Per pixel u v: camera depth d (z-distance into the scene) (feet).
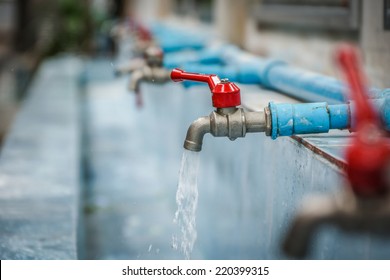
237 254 10.13
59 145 14.66
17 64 41.60
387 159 3.64
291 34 13.01
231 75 10.52
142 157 17.90
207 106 11.68
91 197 14.39
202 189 13.14
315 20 11.10
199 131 6.12
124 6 55.06
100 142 19.47
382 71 8.87
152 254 11.23
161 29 24.56
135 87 10.36
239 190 9.96
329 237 5.79
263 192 8.43
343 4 10.04
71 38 47.98
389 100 6.20
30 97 23.22
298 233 3.67
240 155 9.86
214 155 11.96
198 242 12.85
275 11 13.60
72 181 11.51
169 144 16.21
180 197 6.38
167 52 15.11
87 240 11.80
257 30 15.56
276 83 9.62
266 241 8.29
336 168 5.60
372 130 3.72
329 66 10.91
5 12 48.19
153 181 15.75
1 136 24.43
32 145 14.70
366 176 3.63
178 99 14.97
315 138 6.66
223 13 18.15
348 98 6.88
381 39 8.89
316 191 6.17
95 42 48.11
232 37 17.28
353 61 3.90
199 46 15.43
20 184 11.34
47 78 29.53
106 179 15.84
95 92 27.63
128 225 12.69
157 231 12.34
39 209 9.94
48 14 48.60
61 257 8.09
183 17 28.12
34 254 8.16
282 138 7.43
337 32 10.55
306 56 12.16
